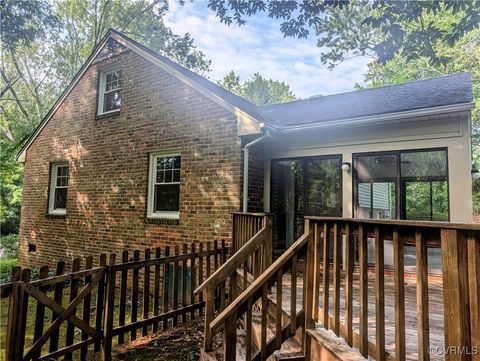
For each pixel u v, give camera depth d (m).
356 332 2.38
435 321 3.04
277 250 6.59
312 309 2.70
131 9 18.16
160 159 7.38
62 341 4.55
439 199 5.14
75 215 8.56
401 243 1.85
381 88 8.53
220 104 6.33
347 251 2.34
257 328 3.34
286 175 6.64
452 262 1.49
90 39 18.36
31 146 10.08
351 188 5.86
